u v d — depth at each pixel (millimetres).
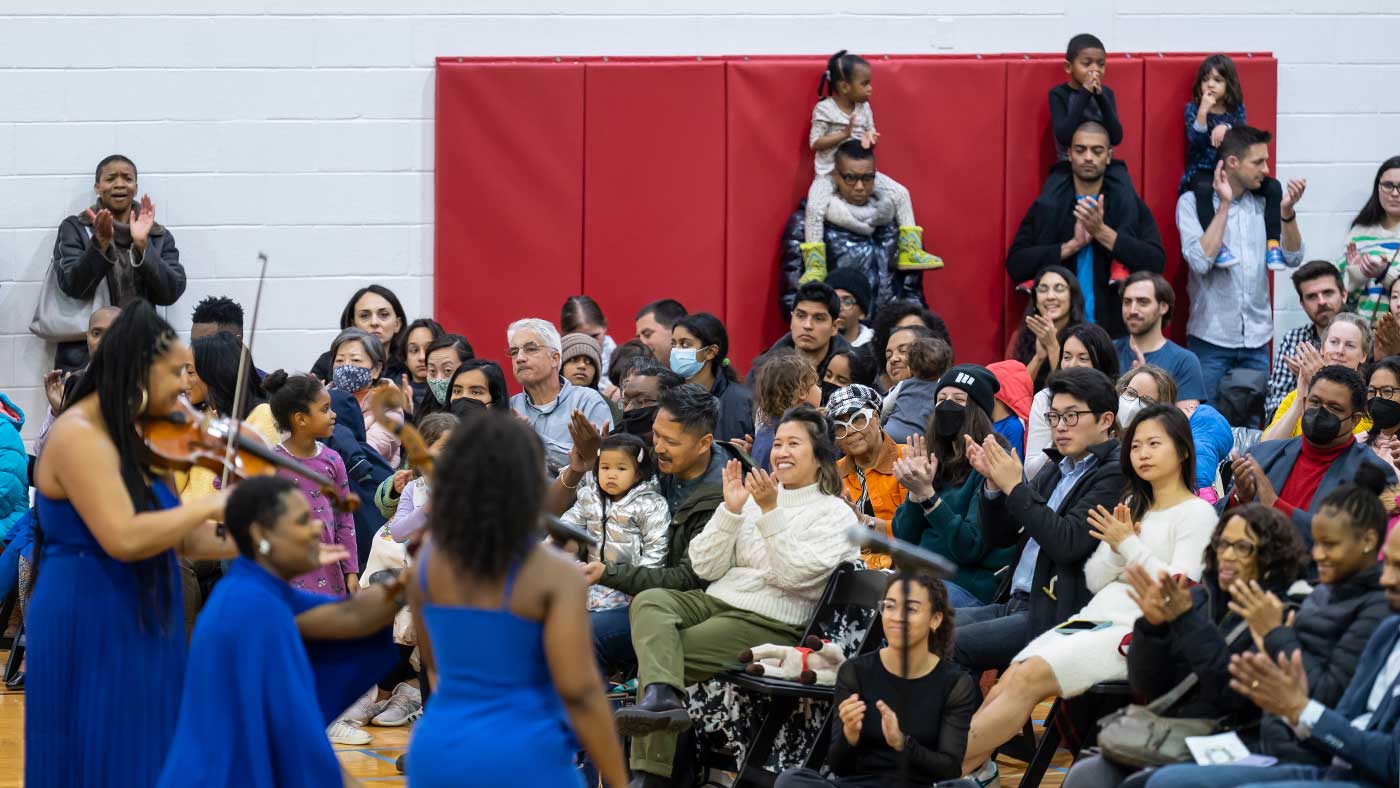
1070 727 7398
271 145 13422
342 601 6027
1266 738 6074
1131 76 13562
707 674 7750
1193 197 13320
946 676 6898
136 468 6113
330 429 8984
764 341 13656
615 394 11672
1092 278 13086
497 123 13406
